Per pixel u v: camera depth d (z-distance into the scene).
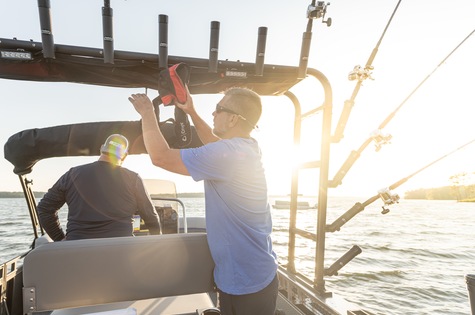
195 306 2.00
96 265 1.41
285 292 2.78
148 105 1.33
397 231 52.41
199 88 2.34
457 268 26.56
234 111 1.40
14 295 2.46
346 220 2.25
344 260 2.22
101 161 2.19
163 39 1.97
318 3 2.07
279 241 37.38
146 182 3.56
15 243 36.06
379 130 1.99
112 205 2.12
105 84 2.15
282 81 2.41
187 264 1.55
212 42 2.06
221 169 1.27
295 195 2.87
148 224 2.39
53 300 1.35
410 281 22.03
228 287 1.34
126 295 1.46
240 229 1.31
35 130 2.62
